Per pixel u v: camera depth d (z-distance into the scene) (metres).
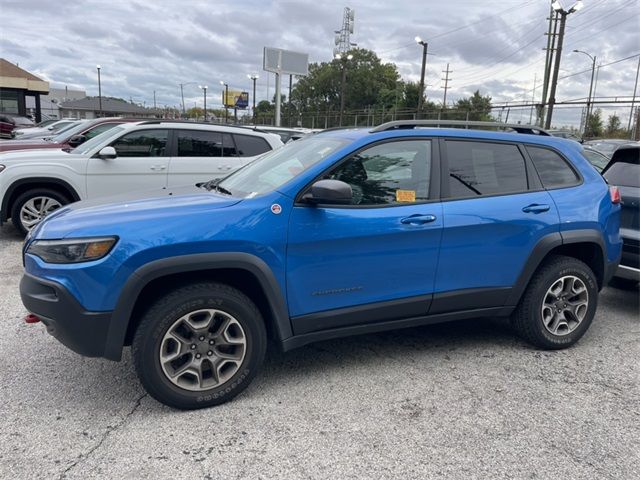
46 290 2.94
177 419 3.06
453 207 3.66
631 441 2.95
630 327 4.79
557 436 2.98
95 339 2.92
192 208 3.15
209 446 2.81
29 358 3.82
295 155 3.86
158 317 2.97
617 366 3.93
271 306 3.23
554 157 4.19
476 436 2.96
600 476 2.64
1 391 3.35
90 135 10.03
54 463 2.64
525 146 4.08
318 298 3.36
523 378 3.69
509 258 3.88
